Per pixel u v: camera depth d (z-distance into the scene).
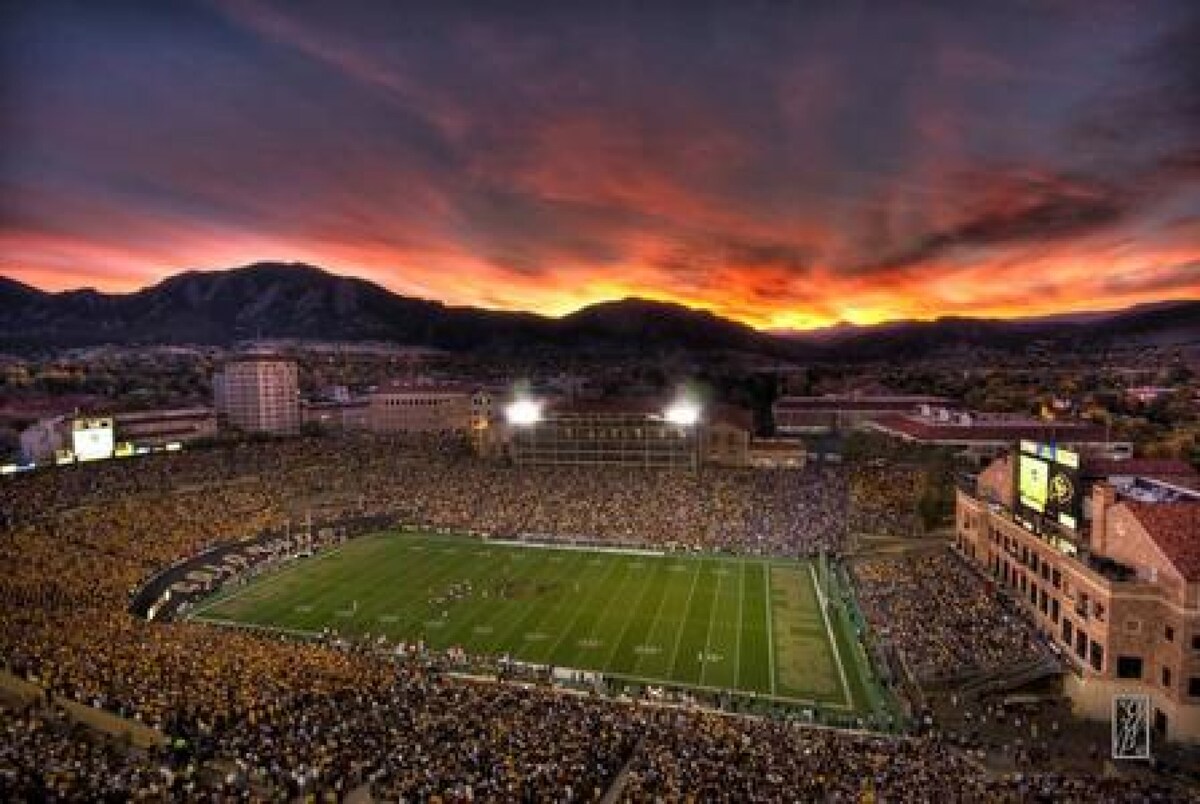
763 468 121.50
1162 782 41.00
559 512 103.31
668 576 82.62
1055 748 45.59
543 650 63.78
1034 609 62.25
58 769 36.47
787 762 38.94
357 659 55.91
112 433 135.50
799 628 67.69
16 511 90.81
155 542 87.50
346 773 37.72
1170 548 48.78
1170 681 47.38
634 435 126.69
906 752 42.19
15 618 60.25
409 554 92.19
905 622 63.66
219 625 69.12
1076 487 56.75
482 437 147.75
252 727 42.47
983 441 119.44
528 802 35.09
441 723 43.03
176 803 34.56
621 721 45.53
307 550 92.62
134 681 47.78
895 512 95.44
